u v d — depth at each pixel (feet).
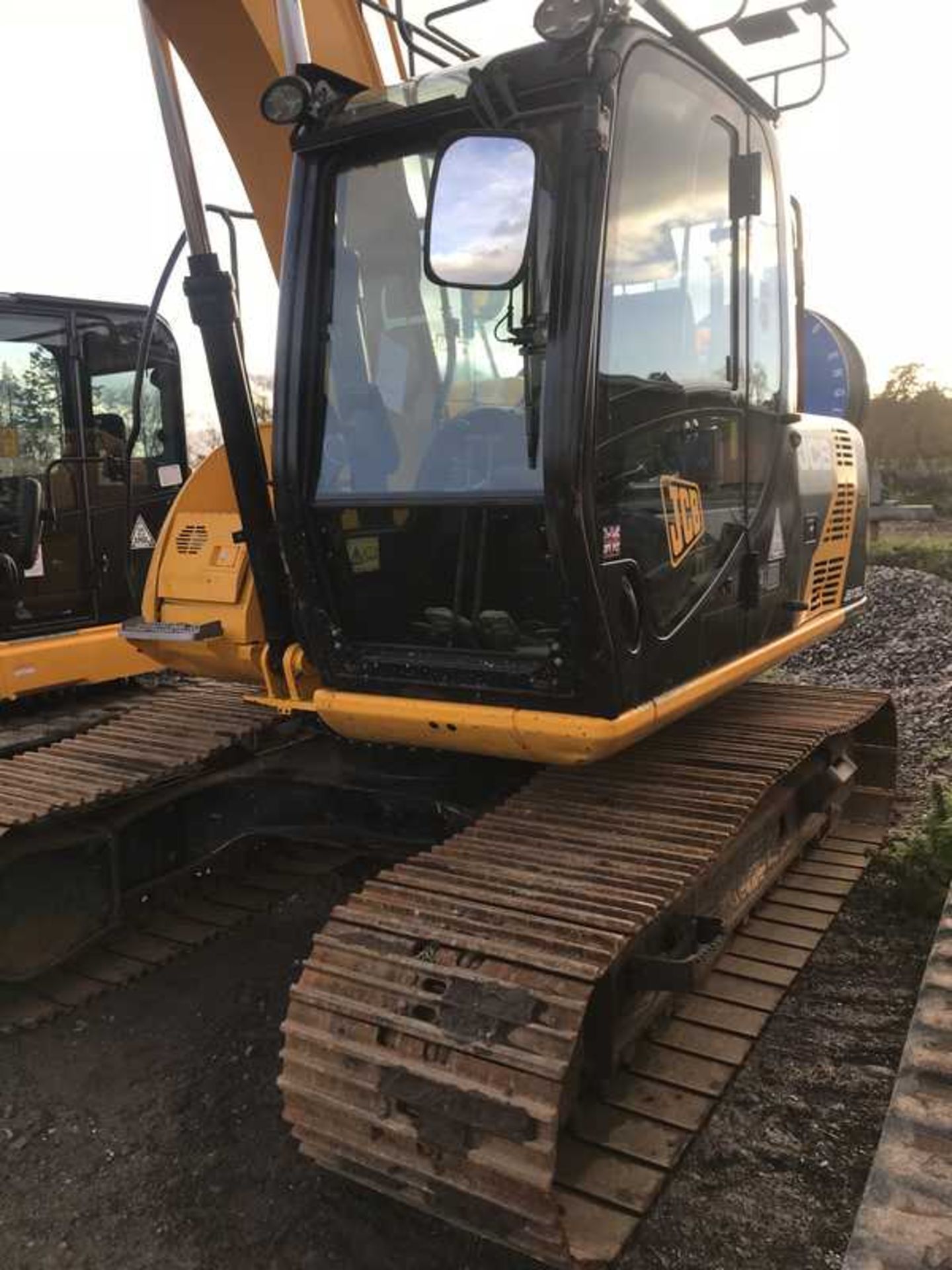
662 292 8.70
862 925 12.76
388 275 8.52
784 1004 11.09
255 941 12.97
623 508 8.13
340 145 8.29
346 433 8.72
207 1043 10.78
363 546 8.89
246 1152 9.05
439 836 10.44
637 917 7.29
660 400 8.63
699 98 9.23
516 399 7.94
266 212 11.06
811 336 16.29
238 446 9.36
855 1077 9.81
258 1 9.97
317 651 9.21
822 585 13.03
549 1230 6.34
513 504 7.89
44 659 16.02
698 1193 8.38
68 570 16.72
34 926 11.09
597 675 7.86
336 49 10.59
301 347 8.66
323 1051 7.22
